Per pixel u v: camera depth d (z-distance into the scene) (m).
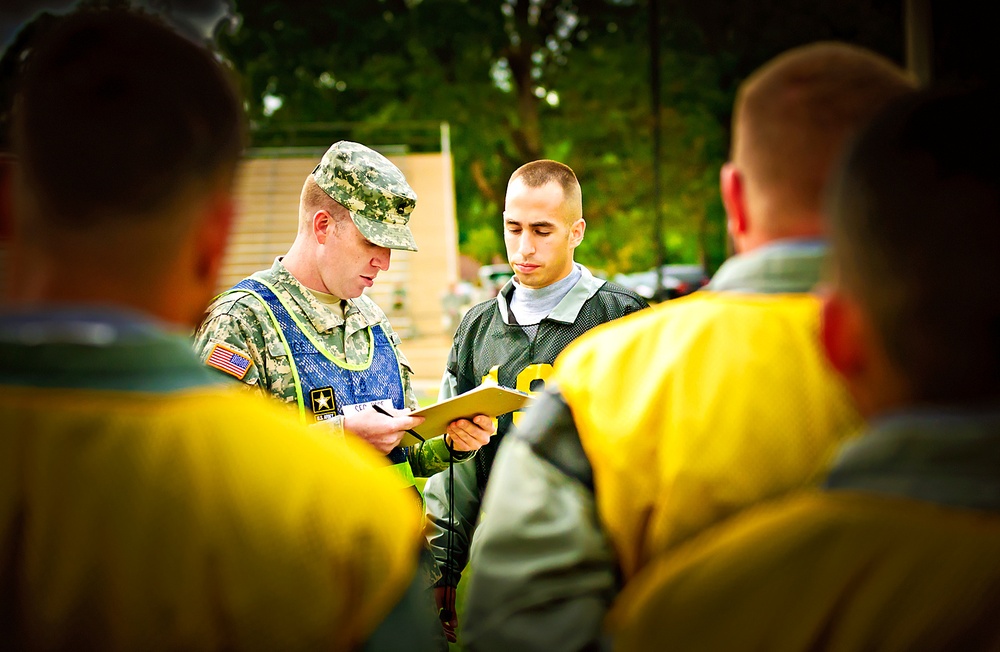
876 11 15.23
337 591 0.94
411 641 0.99
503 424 3.03
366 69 18.12
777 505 1.05
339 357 2.63
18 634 0.88
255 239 16.53
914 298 0.85
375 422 2.50
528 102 18.28
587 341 1.32
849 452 0.90
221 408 0.95
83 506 0.88
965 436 0.83
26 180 0.94
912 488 0.85
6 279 0.97
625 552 1.21
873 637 0.84
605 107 18.16
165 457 0.90
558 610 1.21
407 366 2.92
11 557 0.89
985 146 0.85
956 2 6.89
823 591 0.86
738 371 1.13
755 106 1.20
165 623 0.88
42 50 0.97
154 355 0.94
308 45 18.02
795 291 1.17
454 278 16.83
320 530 0.93
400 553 0.98
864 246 0.88
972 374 0.84
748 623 0.89
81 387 0.91
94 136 0.93
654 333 1.24
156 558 0.88
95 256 0.94
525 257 3.13
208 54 1.02
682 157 18.17
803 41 16.17
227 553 0.90
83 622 0.87
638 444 1.17
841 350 0.95
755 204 1.21
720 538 0.95
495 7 17.89
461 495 3.04
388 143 19.12
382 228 2.61
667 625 0.92
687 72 17.39
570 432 1.28
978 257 0.83
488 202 20.31
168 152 0.94
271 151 17.80
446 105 18.17
